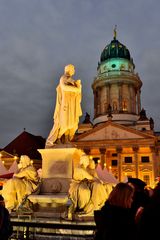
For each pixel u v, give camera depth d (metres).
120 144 71.38
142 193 5.80
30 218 9.09
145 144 70.31
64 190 10.11
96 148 72.56
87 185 9.38
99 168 21.02
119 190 4.43
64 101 11.26
